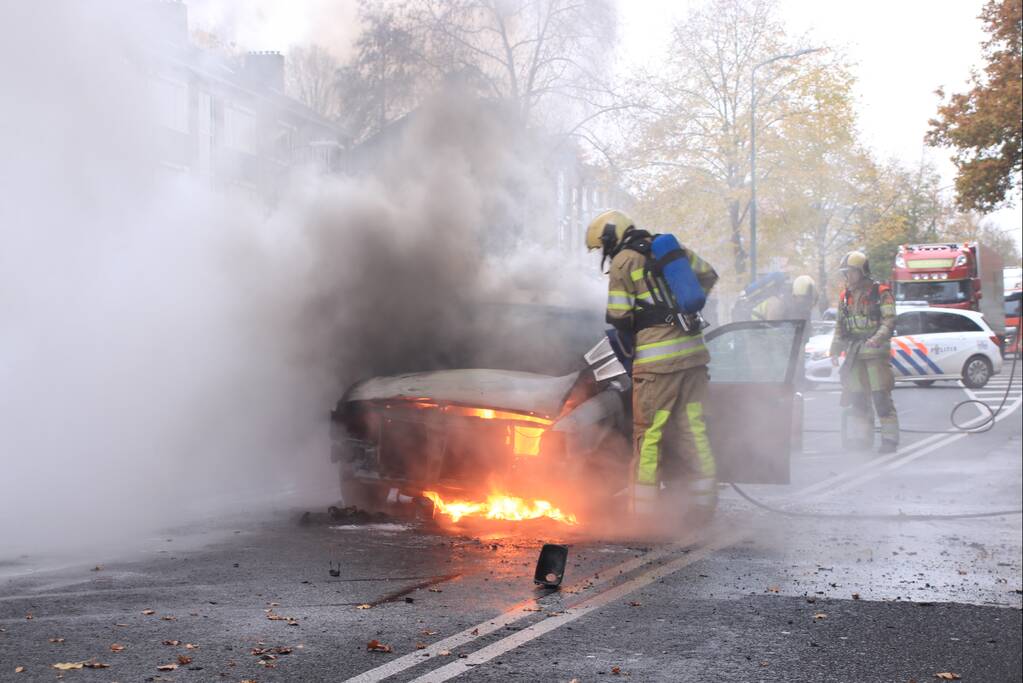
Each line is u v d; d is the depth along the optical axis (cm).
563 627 451
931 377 2266
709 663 409
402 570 544
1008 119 2891
